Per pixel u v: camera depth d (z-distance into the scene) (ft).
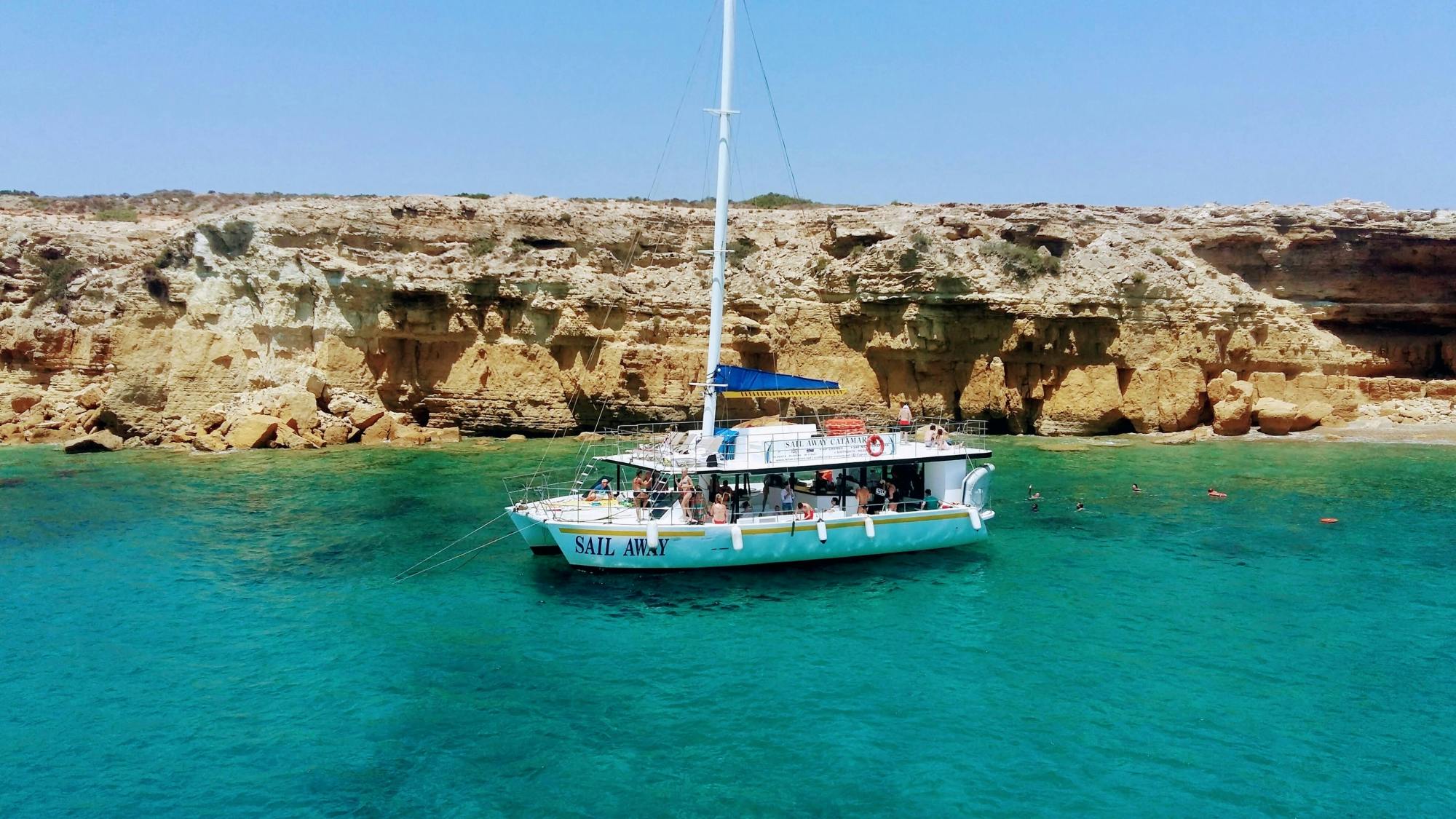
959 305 187.42
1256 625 77.51
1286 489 132.26
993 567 94.17
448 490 127.44
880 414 193.26
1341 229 208.85
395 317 179.63
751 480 113.09
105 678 66.18
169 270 171.32
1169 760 55.11
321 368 174.19
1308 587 87.61
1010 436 187.42
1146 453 164.35
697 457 91.86
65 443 163.63
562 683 65.57
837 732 58.44
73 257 189.47
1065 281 191.11
